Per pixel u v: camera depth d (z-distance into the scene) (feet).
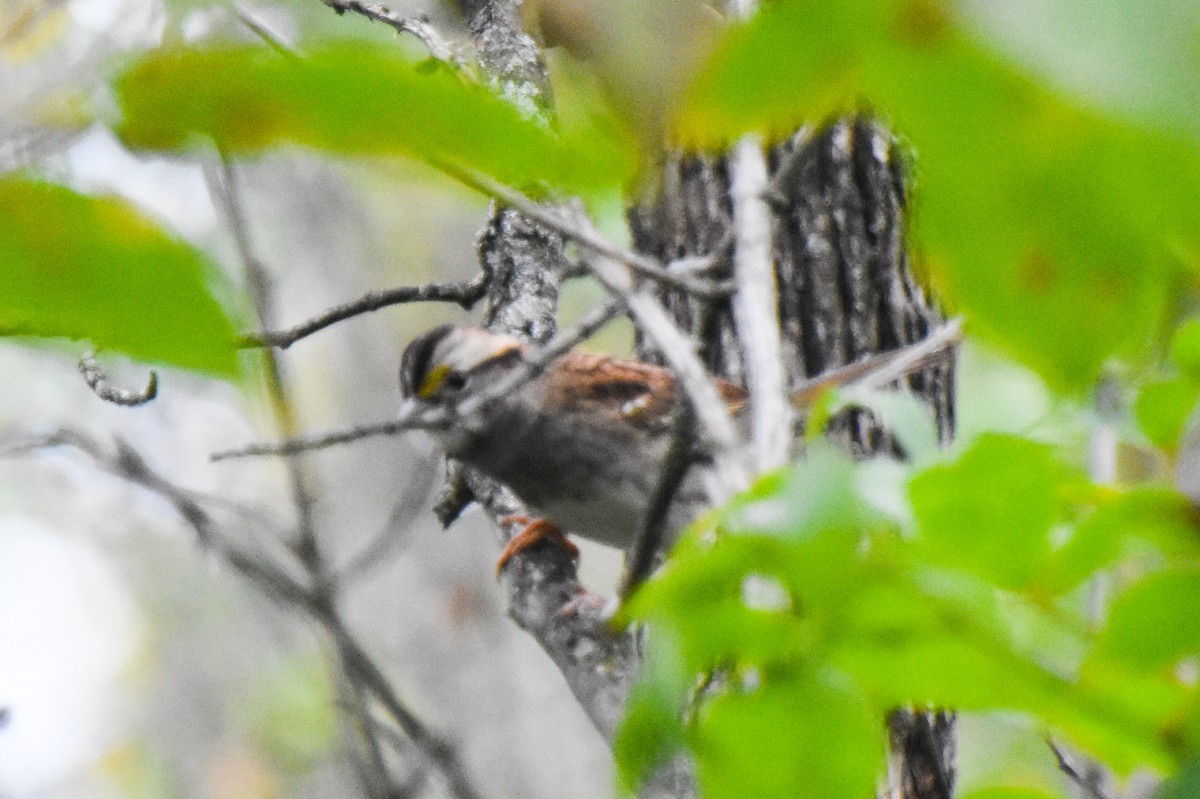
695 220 31.48
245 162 6.69
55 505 75.51
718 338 32.22
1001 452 8.84
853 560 9.70
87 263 5.82
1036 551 9.07
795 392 26.43
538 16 7.38
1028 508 8.94
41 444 25.03
